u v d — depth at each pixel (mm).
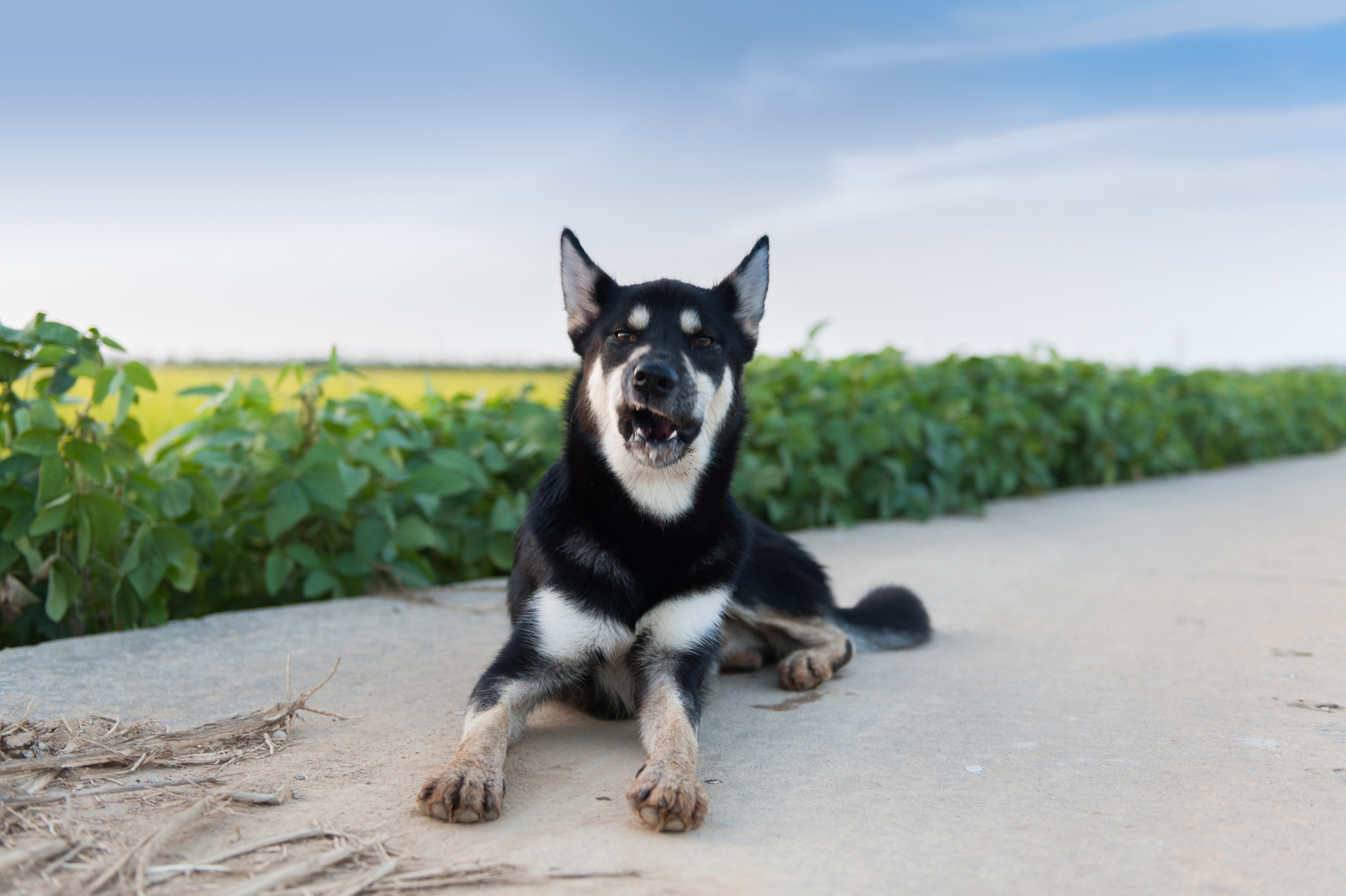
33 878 989
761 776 1196
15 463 1527
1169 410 4137
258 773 1174
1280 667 1517
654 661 1319
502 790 1125
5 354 1543
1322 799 1149
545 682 1286
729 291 1485
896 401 2838
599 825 1102
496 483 2025
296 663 1481
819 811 1127
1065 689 1434
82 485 1560
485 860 1039
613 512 1306
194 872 1010
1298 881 1025
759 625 1522
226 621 1646
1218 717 1339
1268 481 4047
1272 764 1221
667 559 1314
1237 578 2031
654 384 1273
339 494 1707
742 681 1504
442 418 2084
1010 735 1291
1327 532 2650
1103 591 1931
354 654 1528
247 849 1036
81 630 1600
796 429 2488
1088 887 1017
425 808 1100
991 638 1659
